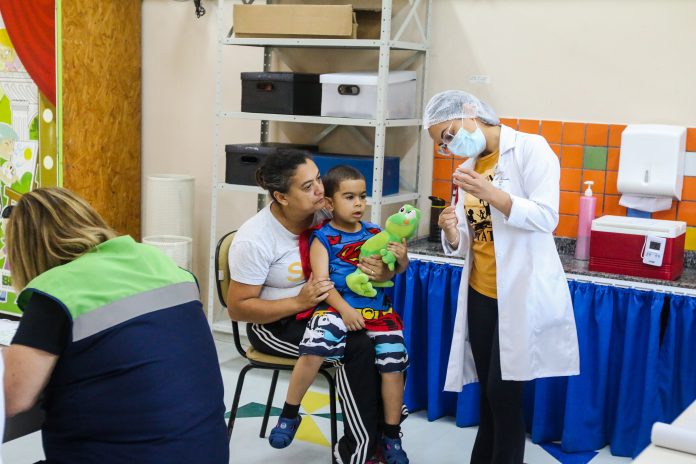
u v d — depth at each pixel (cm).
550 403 329
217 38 423
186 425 181
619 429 315
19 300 179
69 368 175
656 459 138
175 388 181
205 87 456
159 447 177
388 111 369
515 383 261
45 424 181
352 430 276
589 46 358
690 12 337
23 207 183
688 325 299
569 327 265
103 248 186
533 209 245
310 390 378
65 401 176
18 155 438
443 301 339
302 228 283
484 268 266
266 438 324
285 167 266
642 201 345
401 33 374
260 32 381
